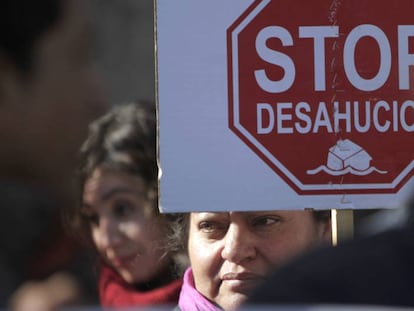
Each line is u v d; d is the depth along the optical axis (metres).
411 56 3.93
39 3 2.86
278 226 4.37
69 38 2.88
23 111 2.80
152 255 5.45
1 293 2.81
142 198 5.43
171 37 3.88
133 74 10.50
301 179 3.92
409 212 3.10
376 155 3.93
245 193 3.91
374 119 3.93
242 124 3.90
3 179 2.82
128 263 5.46
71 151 2.85
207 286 4.45
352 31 3.92
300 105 3.92
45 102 2.81
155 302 5.33
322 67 3.92
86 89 2.88
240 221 4.35
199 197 3.89
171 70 3.88
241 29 3.90
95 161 5.43
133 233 5.39
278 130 3.91
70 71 2.87
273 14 3.91
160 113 3.88
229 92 3.90
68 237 2.97
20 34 2.82
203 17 3.89
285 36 3.91
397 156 3.93
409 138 3.93
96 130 5.56
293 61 3.91
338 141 3.92
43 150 2.83
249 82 3.90
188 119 3.89
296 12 3.91
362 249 3.02
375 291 2.92
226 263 4.39
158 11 3.88
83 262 3.05
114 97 10.48
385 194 3.93
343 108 3.92
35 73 2.82
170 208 3.89
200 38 3.89
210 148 3.89
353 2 3.92
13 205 2.83
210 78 3.89
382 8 3.93
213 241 4.43
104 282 5.48
